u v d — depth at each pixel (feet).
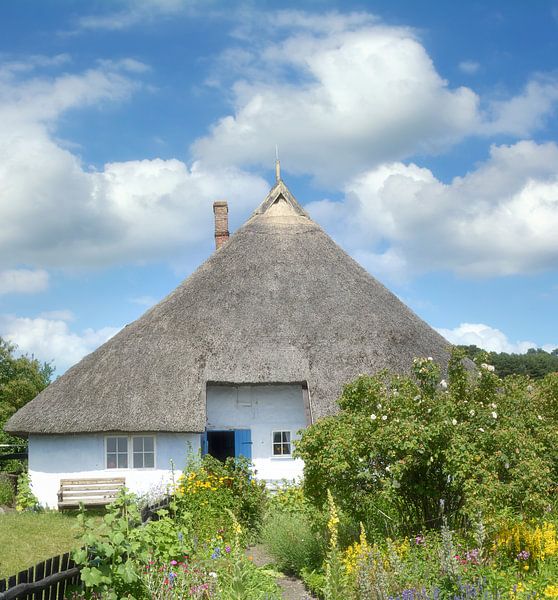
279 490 63.05
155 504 46.96
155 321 78.23
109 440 70.54
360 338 75.92
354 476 39.47
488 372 42.06
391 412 40.60
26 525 58.34
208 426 72.90
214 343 74.02
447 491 39.37
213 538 44.45
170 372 71.51
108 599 28.43
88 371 73.77
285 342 74.43
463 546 34.99
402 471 37.91
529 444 37.40
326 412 68.90
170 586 32.07
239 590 28.81
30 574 27.48
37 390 115.96
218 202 97.86
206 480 51.83
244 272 82.23
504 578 30.25
